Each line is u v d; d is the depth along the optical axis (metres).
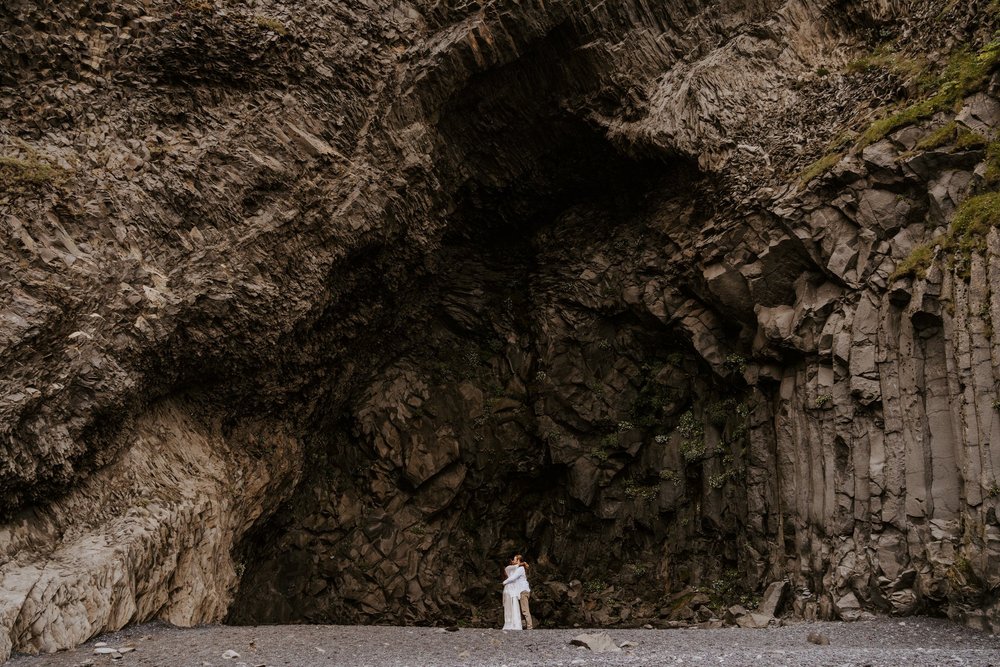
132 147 13.49
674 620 16.34
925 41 14.84
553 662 8.74
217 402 14.98
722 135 16.30
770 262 15.66
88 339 11.95
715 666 8.27
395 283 17.69
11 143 12.35
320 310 15.75
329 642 10.36
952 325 12.05
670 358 18.52
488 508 19.30
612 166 17.66
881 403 13.33
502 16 15.78
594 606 17.61
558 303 19.42
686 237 17.22
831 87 15.93
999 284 11.20
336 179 15.62
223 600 13.95
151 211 13.39
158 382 13.46
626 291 18.47
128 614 11.09
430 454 18.94
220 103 14.67
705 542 17.27
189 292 13.48
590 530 18.75
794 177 15.44
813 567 14.40
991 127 13.10
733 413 17.38
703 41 17.16
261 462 15.90
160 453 13.41
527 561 19.00
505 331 20.11
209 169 14.16
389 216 16.25
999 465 10.80
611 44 16.56
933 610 11.95
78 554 10.84
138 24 13.91
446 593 18.22
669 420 18.44
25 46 12.83
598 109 16.91
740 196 15.98
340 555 18.03
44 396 11.19
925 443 12.42
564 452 18.86
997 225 11.61
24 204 11.94
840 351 14.19
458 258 19.22
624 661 8.72
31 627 9.55
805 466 15.02
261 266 14.53
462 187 17.73
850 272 14.40
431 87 16.20
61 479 11.23
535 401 19.42
